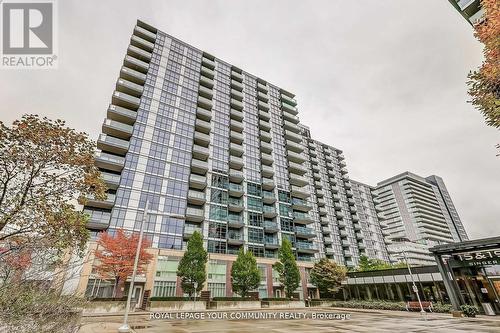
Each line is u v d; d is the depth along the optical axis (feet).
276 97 247.70
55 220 29.45
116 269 86.89
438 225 475.31
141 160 135.54
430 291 92.79
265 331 44.37
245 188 173.37
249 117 210.79
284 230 174.60
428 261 361.92
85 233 33.17
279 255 135.23
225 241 142.10
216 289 121.60
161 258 113.09
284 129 231.71
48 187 29.99
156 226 124.16
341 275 130.72
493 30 21.91
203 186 153.48
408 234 456.45
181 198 138.41
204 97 189.88
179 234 128.57
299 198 204.64
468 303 76.64
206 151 164.76
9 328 15.99
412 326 50.65
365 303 108.17
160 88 163.94
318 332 43.04
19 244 21.99
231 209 159.74
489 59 22.56
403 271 104.27
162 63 174.91
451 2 72.90
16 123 28.14
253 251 150.51
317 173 263.90
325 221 235.40
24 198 28.07
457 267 80.59
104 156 126.72
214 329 46.80
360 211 315.58
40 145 29.22
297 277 127.13
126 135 141.08
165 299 92.12
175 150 149.89
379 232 322.96
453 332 42.34
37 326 17.87
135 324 53.11
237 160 176.24
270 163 199.41
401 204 486.38
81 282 88.33
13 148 27.89
